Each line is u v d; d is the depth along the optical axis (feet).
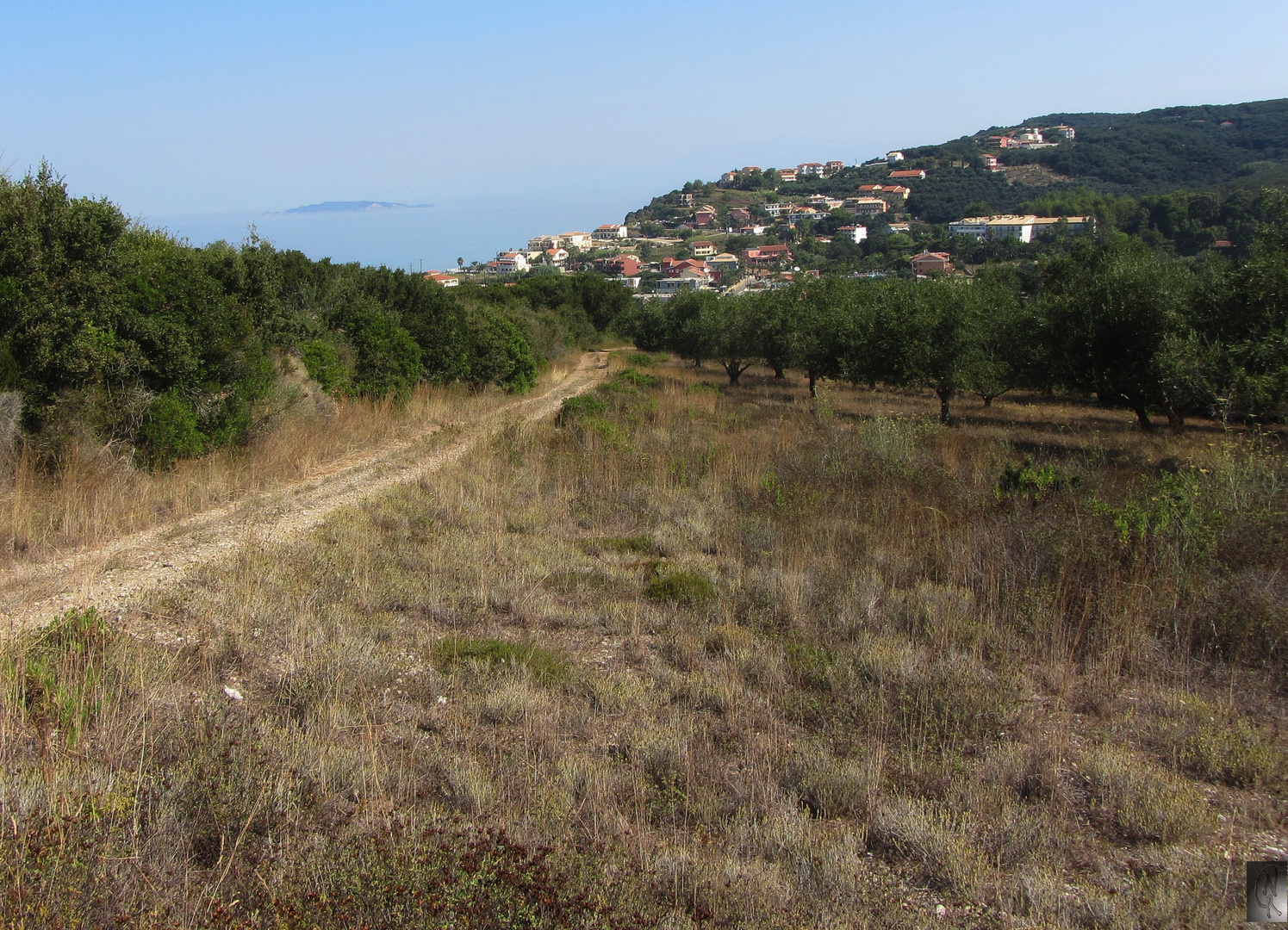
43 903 8.40
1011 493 30.48
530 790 12.35
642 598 23.15
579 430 48.52
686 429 54.80
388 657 17.51
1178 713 16.21
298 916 8.67
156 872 9.62
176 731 12.94
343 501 31.81
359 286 66.90
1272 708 16.74
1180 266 60.29
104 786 10.98
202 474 31.81
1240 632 19.39
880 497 32.60
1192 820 12.07
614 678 17.26
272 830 10.67
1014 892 10.52
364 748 13.42
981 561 24.85
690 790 12.73
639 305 194.70
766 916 9.54
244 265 43.68
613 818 11.70
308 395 44.14
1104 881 10.97
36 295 27.53
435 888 9.09
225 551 23.99
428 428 53.16
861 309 79.92
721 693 16.42
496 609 21.83
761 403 81.46
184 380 33.30
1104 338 56.95
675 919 9.39
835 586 23.81
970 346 67.21
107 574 21.18
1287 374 40.78
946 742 14.78
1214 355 45.57
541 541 28.40
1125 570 22.66
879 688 17.17
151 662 15.80
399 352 57.62
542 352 112.57
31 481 25.48
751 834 11.65
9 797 10.39
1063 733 15.14
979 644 19.42
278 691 15.67
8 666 13.74
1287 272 44.60
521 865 9.59
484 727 14.98
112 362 29.84
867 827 12.10
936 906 10.34
